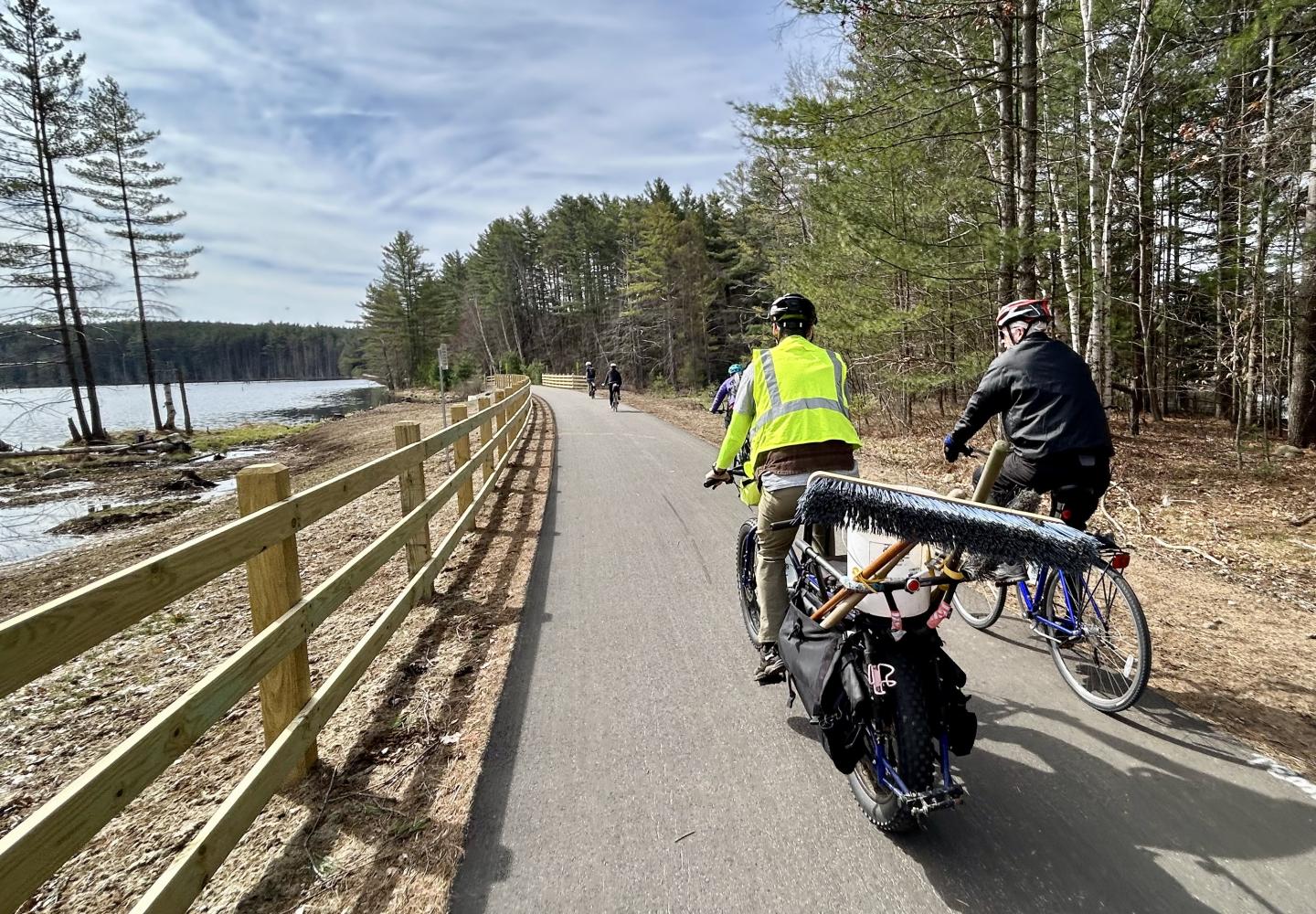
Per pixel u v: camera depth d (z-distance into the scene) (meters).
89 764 3.47
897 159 10.23
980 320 12.84
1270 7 8.36
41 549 11.27
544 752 3.15
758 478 3.24
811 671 2.74
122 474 19.59
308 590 5.51
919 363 13.46
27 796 3.22
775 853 2.48
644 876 2.39
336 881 2.42
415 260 72.31
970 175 11.23
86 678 4.40
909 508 2.22
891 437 14.95
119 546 10.65
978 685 3.71
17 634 1.54
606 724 3.38
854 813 2.69
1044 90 10.85
